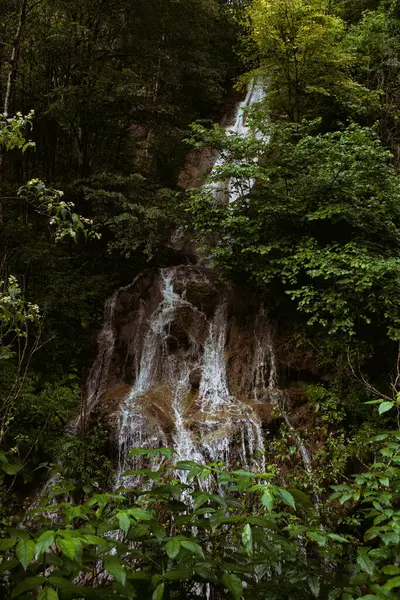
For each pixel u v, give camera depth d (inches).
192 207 321.7
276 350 295.7
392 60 445.4
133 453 71.9
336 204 285.4
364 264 247.6
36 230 369.7
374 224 293.3
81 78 391.2
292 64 428.8
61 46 373.1
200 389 290.7
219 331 324.5
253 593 66.2
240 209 312.5
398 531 63.1
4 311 114.7
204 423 247.8
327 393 262.2
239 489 63.6
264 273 288.2
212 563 57.1
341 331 273.4
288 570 71.0
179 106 484.1
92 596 48.4
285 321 306.8
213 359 308.5
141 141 465.4
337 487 75.3
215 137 317.1
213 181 317.7
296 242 299.0
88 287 356.2
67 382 297.6
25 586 46.0
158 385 301.4
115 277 382.0
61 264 360.2
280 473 220.2
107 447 242.4
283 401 265.4
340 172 288.7
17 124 117.2
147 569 62.0
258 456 226.7
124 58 426.6
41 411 237.8
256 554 71.0
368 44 466.0
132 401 272.8
